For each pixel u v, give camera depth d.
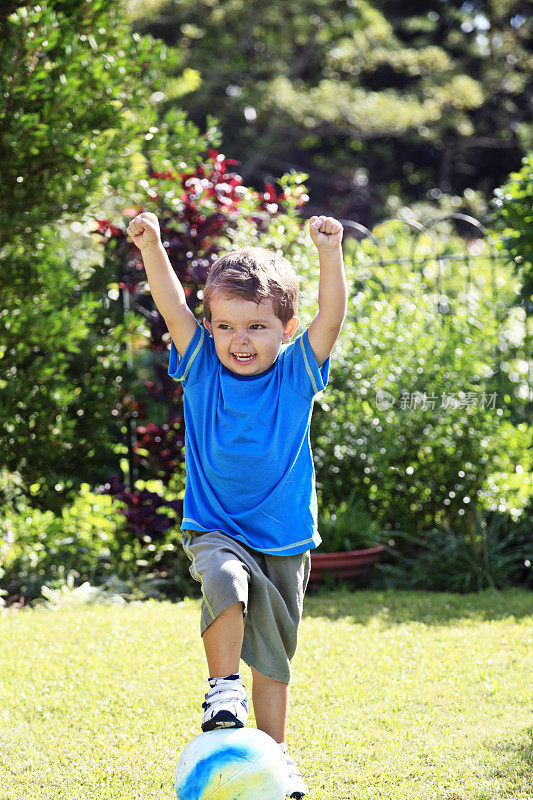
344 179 23.69
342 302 2.88
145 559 6.50
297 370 2.90
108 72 6.13
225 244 6.60
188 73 10.24
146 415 6.95
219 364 2.93
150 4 15.81
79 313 6.26
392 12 25.86
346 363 6.63
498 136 25.30
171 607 5.54
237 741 2.45
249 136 20.55
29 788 2.98
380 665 4.19
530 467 6.74
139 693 3.84
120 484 6.52
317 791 2.89
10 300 6.25
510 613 5.30
